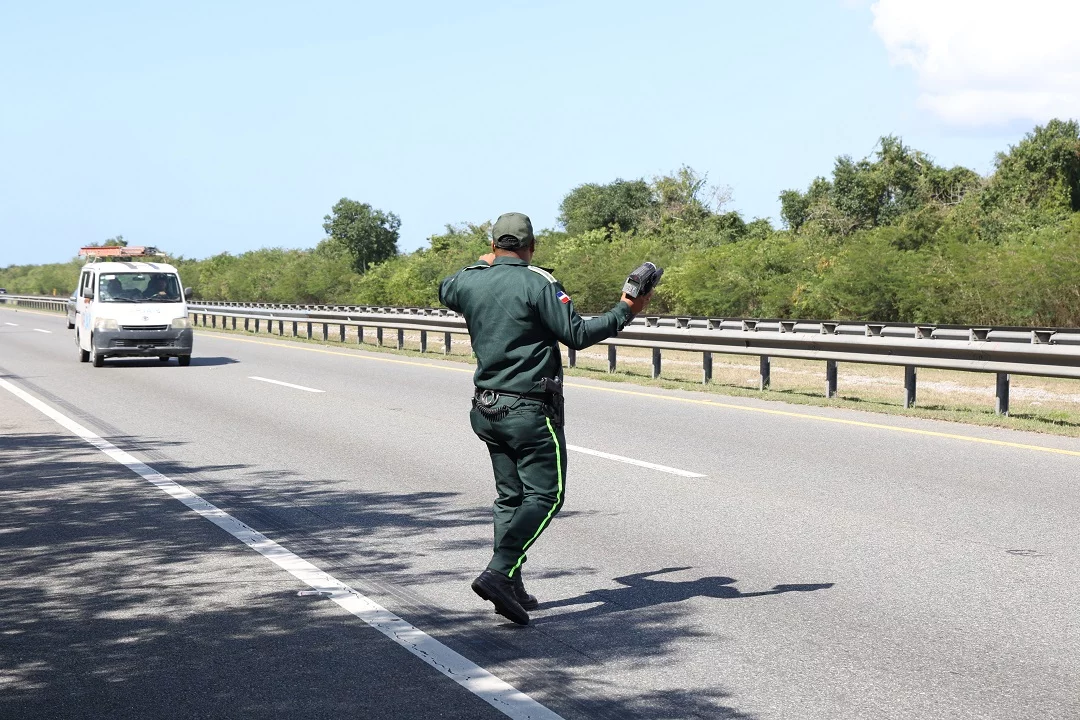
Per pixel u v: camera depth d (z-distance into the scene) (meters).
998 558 6.55
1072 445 10.85
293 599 5.79
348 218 88.75
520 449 5.29
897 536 7.12
